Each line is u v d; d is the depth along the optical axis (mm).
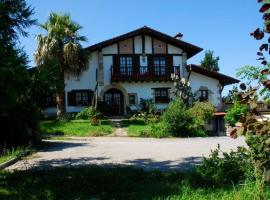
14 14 9477
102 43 34625
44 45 30359
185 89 31406
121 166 10633
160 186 7695
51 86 8969
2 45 8297
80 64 31422
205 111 27266
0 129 16625
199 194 6828
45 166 11812
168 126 24031
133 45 35531
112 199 6977
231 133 4574
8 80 7789
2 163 12023
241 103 4523
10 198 7344
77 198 7117
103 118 32688
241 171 7645
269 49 4484
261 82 4387
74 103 34594
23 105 16500
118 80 34750
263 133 4418
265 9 4176
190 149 16266
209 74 35750
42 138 20562
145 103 34562
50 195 7328
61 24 31422
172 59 35906
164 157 13672
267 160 5027
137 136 23922
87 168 10023
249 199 5988
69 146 17641
